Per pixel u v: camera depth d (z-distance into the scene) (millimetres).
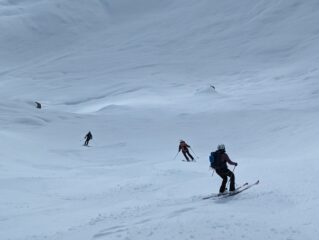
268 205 9555
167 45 168125
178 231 7516
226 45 155500
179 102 65000
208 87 73062
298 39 146500
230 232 7367
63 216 11094
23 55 194250
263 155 24766
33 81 140125
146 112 52656
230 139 33219
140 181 16203
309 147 23766
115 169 21531
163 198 12227
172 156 27938
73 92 113625
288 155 22203
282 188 10781
